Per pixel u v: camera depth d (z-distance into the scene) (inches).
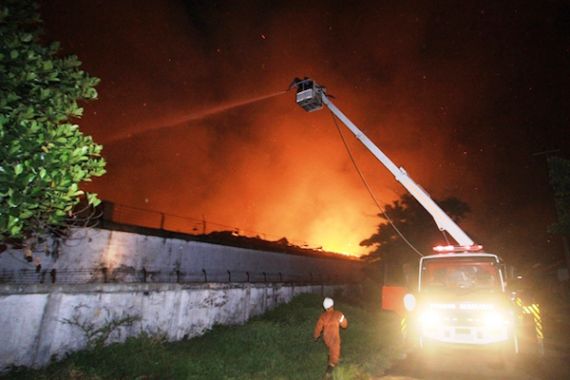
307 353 326.0
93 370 231.3
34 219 135.4
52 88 160.6
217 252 539.5
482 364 314.8
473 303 323.3
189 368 252.2
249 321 457.4
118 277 385.1
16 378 207.9
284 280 695.7
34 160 116.3
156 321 334.6
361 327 467.5
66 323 258.2
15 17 154.0
